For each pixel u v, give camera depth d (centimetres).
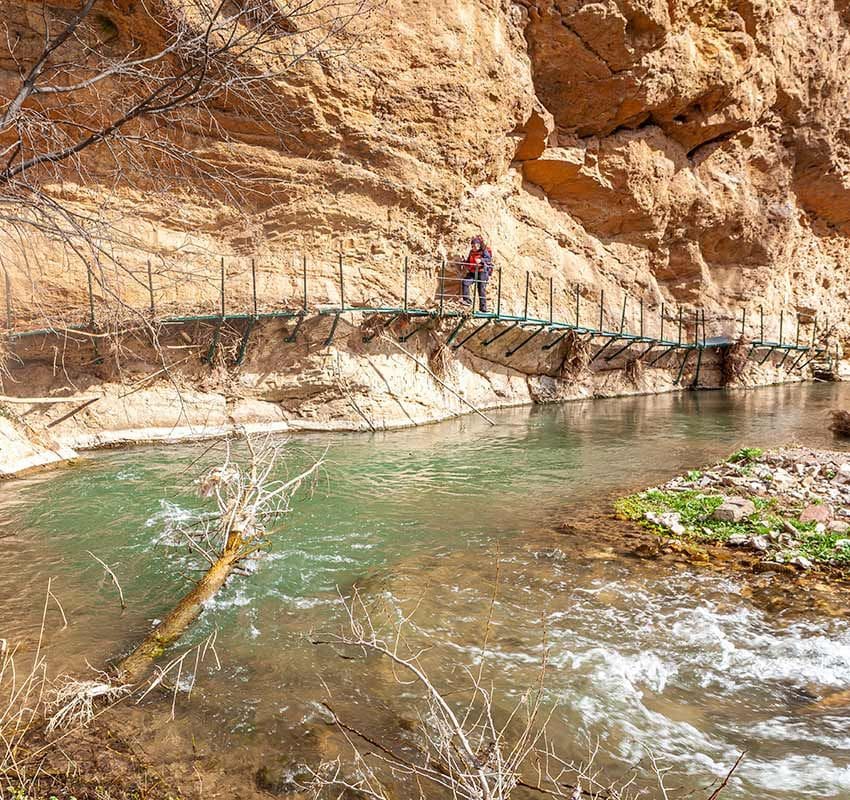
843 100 2769
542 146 2084
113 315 427
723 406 2002
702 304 2598
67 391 1224
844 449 1201
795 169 2812
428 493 917
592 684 415
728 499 796
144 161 465
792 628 491
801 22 2573
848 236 3209
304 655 453
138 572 605
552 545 688
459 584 580
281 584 580
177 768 334
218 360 1388
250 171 1384
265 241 1392
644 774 330
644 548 673
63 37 336
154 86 404
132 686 408
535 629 491
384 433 1461
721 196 2527
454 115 1714
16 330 1088
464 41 1719
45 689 400
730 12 2269
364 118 1545
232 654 454
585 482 989
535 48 1964
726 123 2408
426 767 333
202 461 1081
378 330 1568
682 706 393
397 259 1641
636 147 2239
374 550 673
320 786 321
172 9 364
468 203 1830
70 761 332
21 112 352
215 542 663
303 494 895
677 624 499
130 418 1257
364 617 511
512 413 1831
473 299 1689
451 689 408
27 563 626
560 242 2223
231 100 1251
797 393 2448
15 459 997
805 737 362
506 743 353
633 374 2383
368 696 403
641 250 2430
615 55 1988
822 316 3078
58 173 407
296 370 1458
